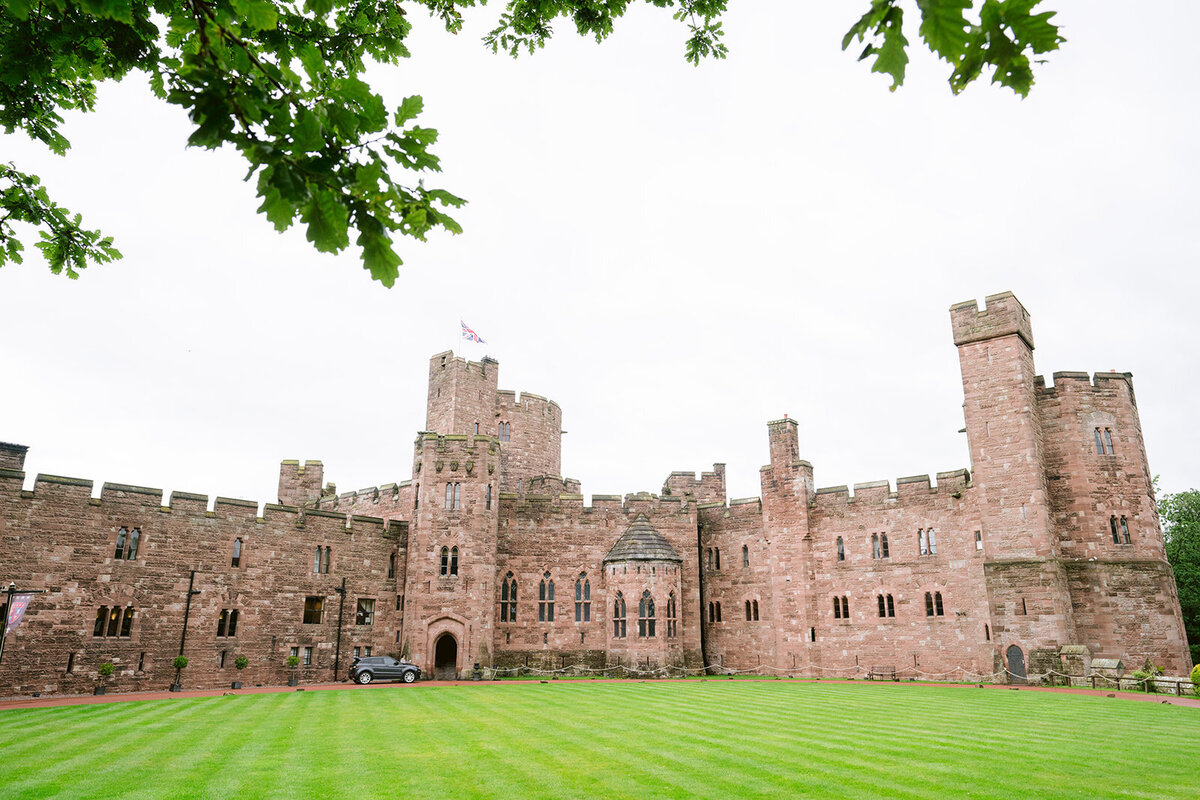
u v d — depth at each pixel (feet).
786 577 163.94
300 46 18.25
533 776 45.50
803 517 163.94
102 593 116.88
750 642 168.04
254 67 14.42
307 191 13.26
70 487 115.96
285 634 138.21
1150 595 128.47
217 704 90.79
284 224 14.03
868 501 157.28
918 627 146.00
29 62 19.84
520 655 160.56
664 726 67.51
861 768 47.09
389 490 178.70
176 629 124.16
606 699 96.12
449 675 148.97
